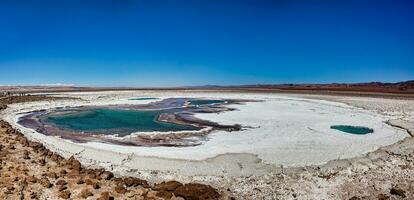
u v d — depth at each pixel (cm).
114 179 1405
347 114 3138
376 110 3381
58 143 2036
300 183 1430
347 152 1833
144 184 1383
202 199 1261
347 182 1432
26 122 2916
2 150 1756
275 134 2247
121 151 1836
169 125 2648
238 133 2281
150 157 1731
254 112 3284
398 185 1394
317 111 3347
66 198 1209
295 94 5622
